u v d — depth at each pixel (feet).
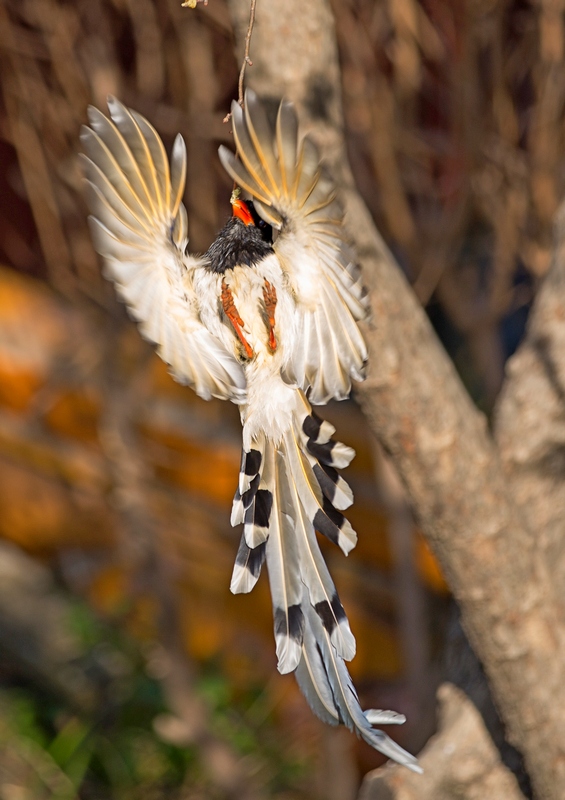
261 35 20.81
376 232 22.56
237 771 50.70
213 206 38.81
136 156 14.66
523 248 38.40
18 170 46.65
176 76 38.60
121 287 15.02
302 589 16.81
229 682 58.54
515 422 27.68
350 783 50.70
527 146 38.17
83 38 37.09
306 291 14.75
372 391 22.97
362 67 36.01
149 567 48.98
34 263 53.83
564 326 27.68
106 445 47.83
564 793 26.18
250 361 16.03
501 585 24.53
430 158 38.47
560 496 27.63
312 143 13.08
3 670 58.75
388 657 56.18
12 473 62.34
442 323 54.95
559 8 34.65
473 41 33.58
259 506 16.85
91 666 57.88
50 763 53.52
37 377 58.23
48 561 63.67
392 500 45.75
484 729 27.63
